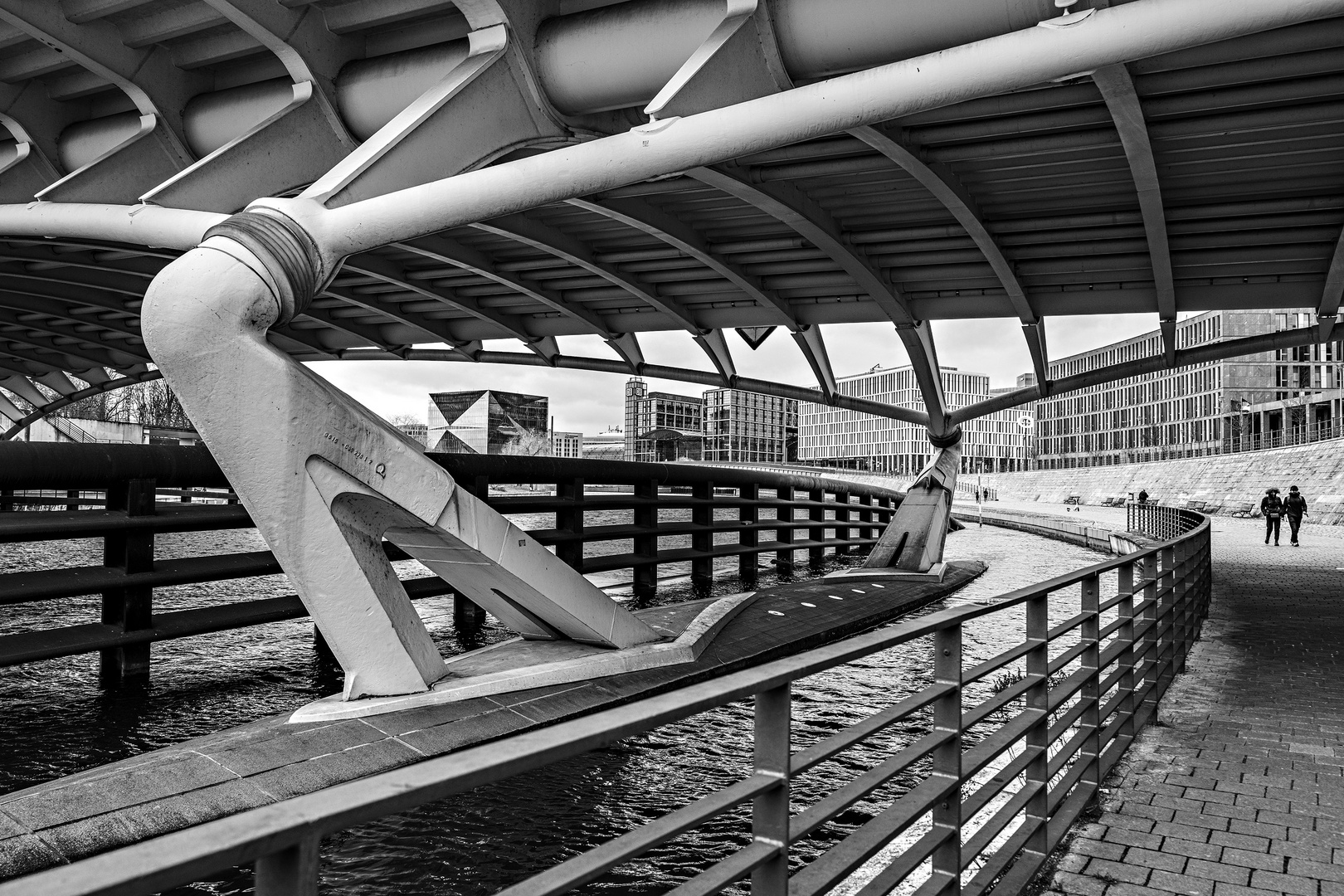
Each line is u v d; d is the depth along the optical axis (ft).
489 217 21.17
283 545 16.51
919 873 13.71
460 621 32.30
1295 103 27.17
